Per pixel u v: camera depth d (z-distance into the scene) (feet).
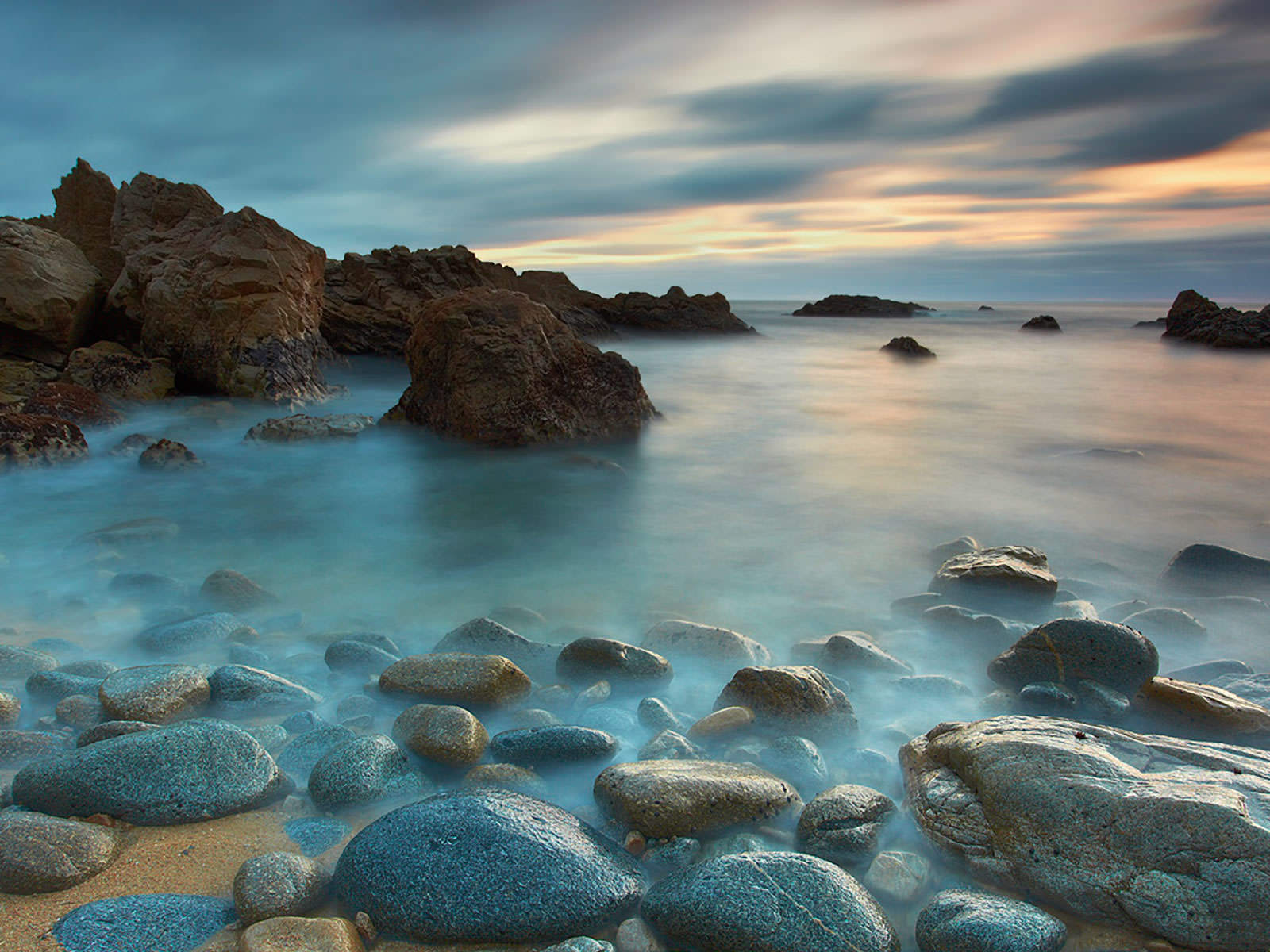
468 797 11.03
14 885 9.86
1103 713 15.38
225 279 53.57
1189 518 31.73
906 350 106.52
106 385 51.44
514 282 110.93
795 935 9.09
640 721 14.93
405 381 70.74
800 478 38.24
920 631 19.99
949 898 9.91
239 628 19.12
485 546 27.91
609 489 36.06
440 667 15.60
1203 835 9.73
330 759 12.46
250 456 40.52
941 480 38.11
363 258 90.43
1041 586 21.03
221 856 10.84
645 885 10.42
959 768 11.94
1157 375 86.69
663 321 142.20
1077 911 9.98
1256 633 20.33
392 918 9.53
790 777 13.16
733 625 21.21
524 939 9.46
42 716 14.75
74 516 30.73
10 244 55.36
